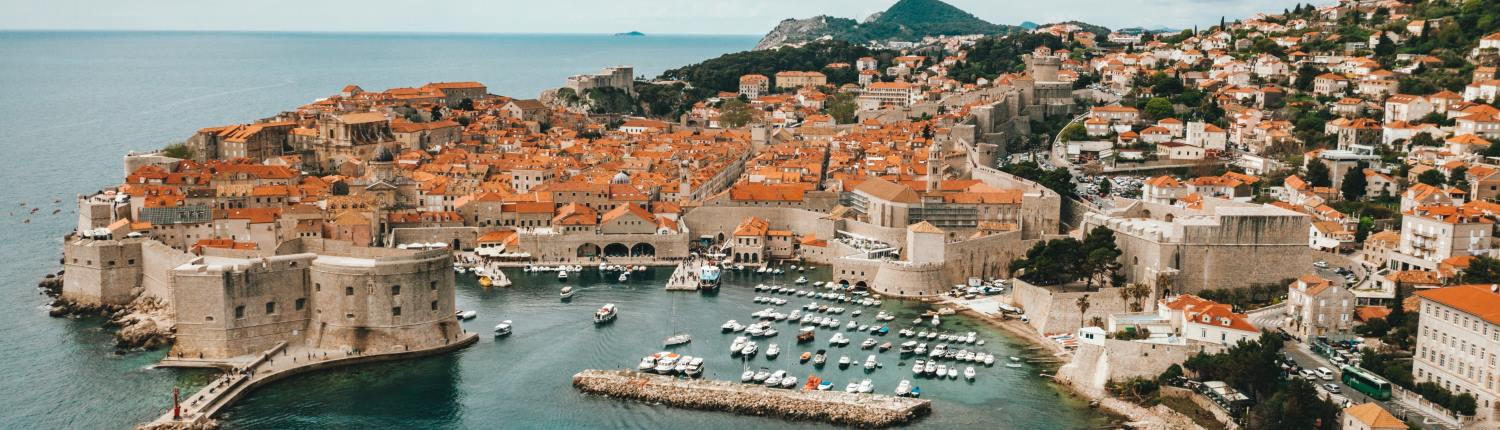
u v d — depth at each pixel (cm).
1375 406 18388
